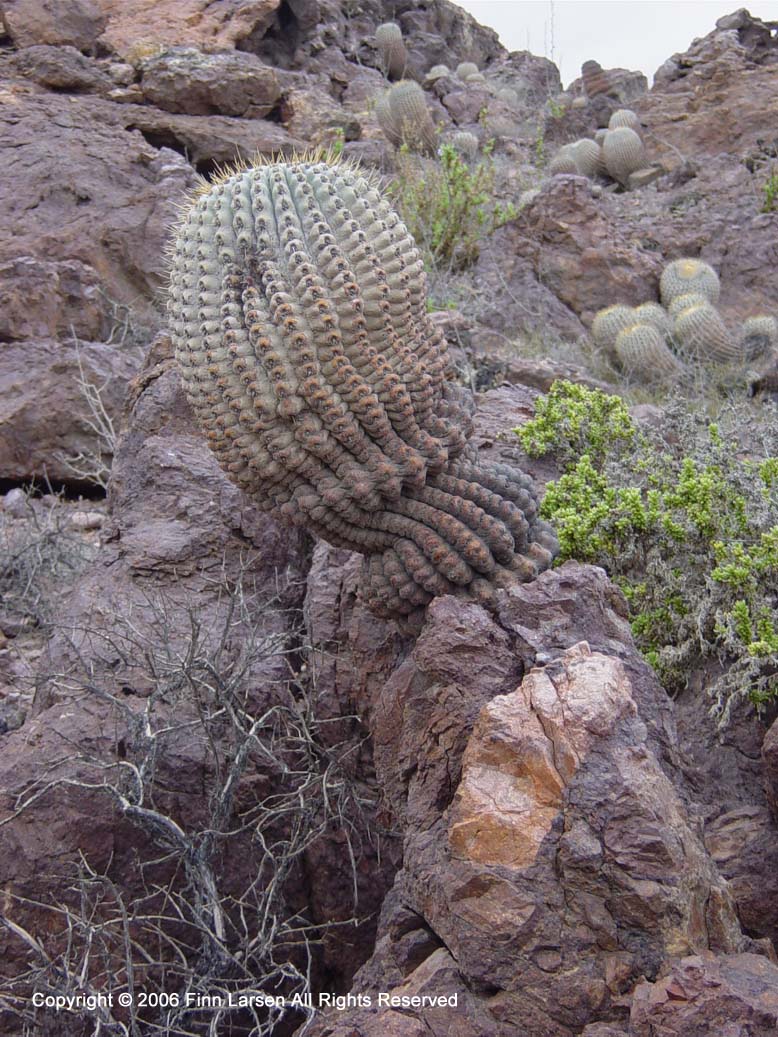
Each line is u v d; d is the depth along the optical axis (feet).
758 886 8.79
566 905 7.12
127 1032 8.26
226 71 38.24
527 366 20.85
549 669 8.18
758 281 31.73
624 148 40.98
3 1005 8.81
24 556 17.79
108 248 27.91
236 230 9.20
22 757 10.41
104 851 9.95
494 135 45.37
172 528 12.97
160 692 10.24
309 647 11.28
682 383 25.68
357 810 10.78
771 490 12.00
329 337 8.86
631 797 7.23
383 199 9.75
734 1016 6.43
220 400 9.20
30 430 22.20
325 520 9.52
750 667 10.03
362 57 51.47
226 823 9.72
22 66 36.83
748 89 42.60
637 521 11.61
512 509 9.74
